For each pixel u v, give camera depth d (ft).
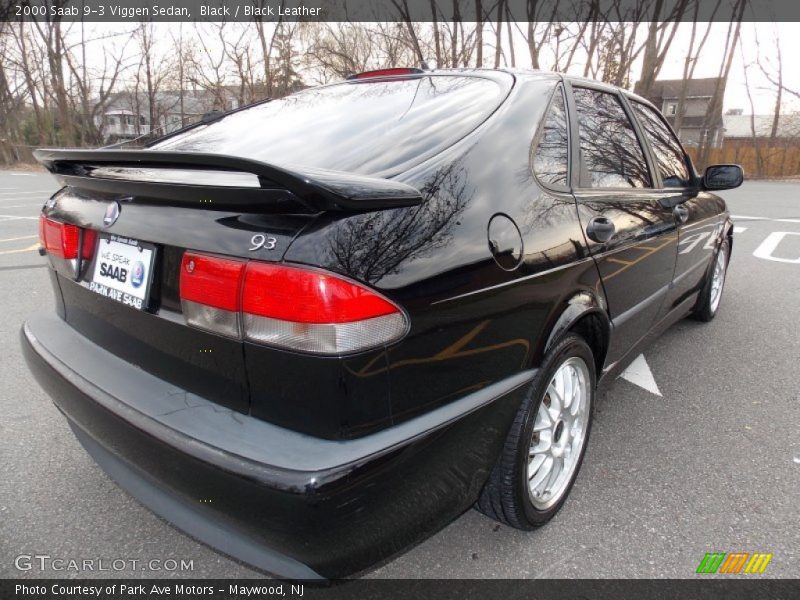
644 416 9.62
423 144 5.77
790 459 8.34
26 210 37.01
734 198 47.26
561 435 7.09
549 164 6.76
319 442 4.35
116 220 5.56
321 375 4.24
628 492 7.57
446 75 7.82
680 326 14.15
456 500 5.26
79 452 8.34
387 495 4.44
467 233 5.15
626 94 9.78
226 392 4.80
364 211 4.47
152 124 97.76
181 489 4.71
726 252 14.51
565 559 6.38
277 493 4.11
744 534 6.77
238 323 4.49
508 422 5.75
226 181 4.89
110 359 5.88
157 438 4.71
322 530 4.17
